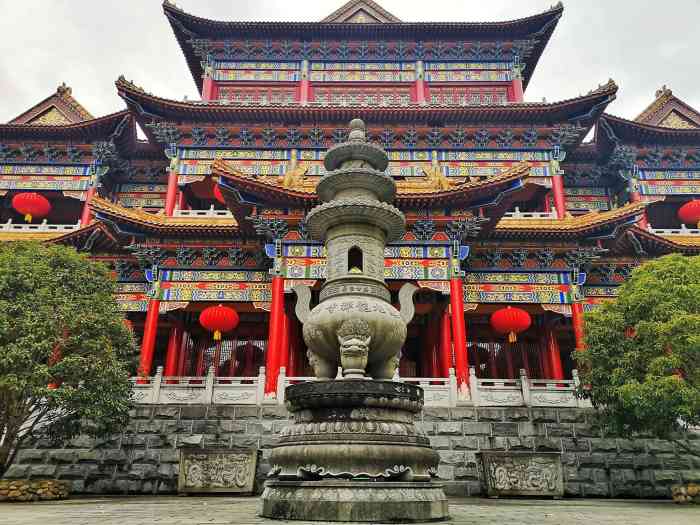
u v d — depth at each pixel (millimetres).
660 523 10836
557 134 35375
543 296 28641
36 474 20656
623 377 18297
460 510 13320
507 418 21719
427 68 41688
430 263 25891
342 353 11078
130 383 19750
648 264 19984
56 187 37125
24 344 16625
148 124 35375
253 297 28609
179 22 40531
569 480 21047
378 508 9008
